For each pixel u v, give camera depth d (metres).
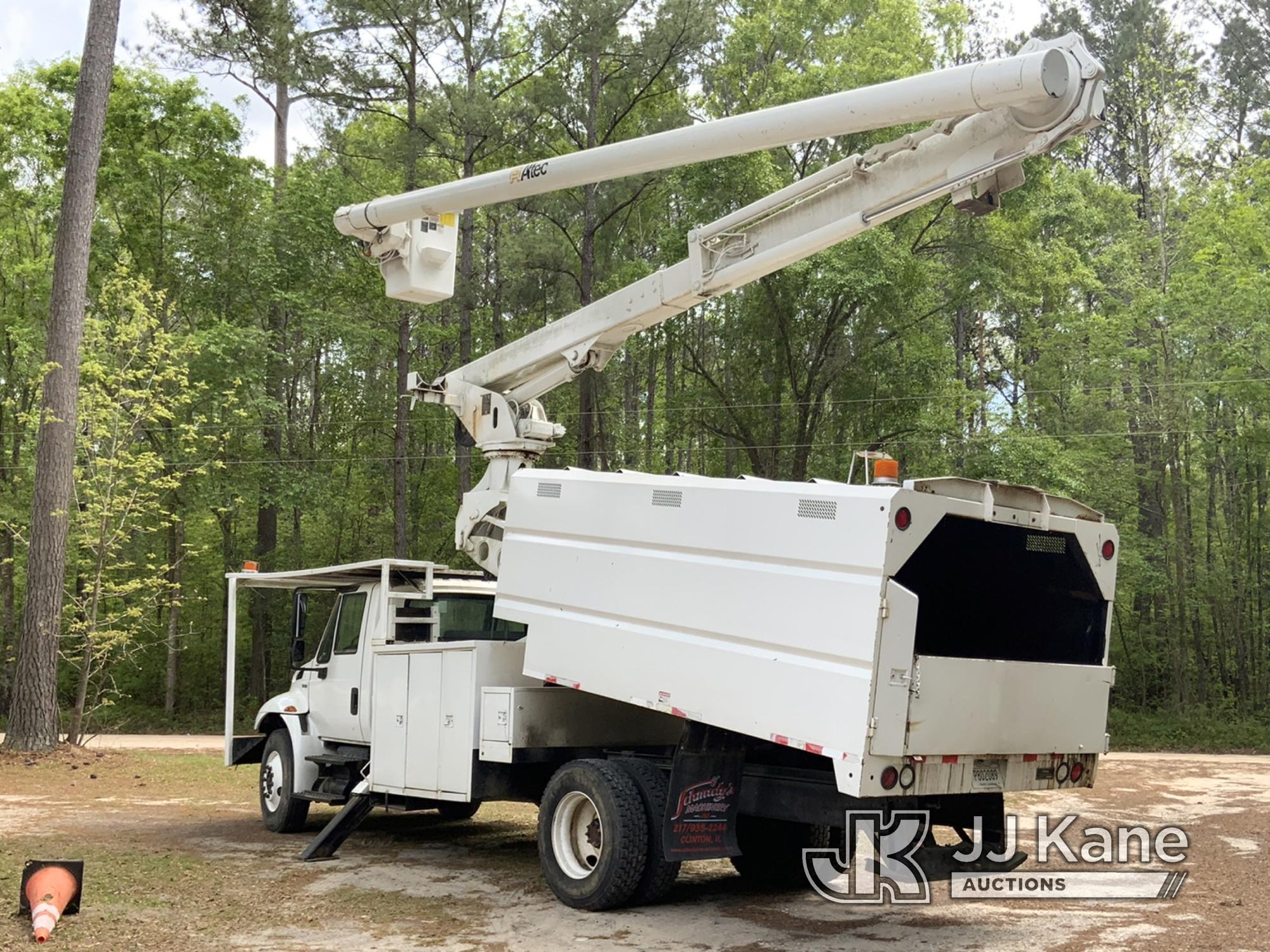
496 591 8.70
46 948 6.08
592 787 7.34
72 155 17.73
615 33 29.00
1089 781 7.23
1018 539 7.19
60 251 17.73
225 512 31.97
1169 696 31.02
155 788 14.27
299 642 10.70
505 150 32.81
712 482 7.13
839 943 6.45
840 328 29.23
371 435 37.12
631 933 6.68
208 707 33.31
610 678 7.55
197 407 29.66
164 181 30.72
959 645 7.39
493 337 36.31
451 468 36.75
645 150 7.86
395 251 9.94
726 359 31.73
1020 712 6.65
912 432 29.19
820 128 7.00
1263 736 26.56
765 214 8.48
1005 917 7.21
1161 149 32.12
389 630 9.67
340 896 7.66
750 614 6.71
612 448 37.03
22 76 30.52
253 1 28.89
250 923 6.84
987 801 7.17
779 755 7.16
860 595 6.13
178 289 31.16
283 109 37.09
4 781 14.53
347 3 28.11
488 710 8.22
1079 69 6.38
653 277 9.17
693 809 7.10
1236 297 26.81
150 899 7.38
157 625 33.53
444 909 7.31
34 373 28.98
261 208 32.34
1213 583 30.41
